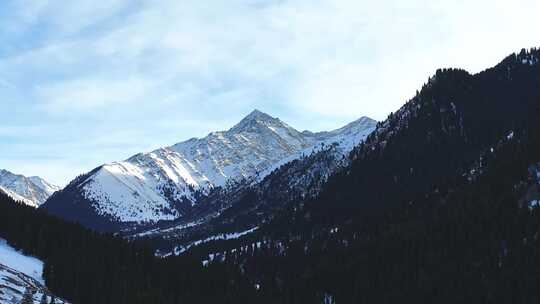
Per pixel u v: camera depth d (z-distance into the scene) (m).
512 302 129.75
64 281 119.38
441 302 140.62
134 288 131.25
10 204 160.50
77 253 139.88
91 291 120.19
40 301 98.69
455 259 154.25
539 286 130.38
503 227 154.12
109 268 139.62
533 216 151.75
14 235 143.88
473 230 161.12
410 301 147.00
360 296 160.75
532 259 138.12
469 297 136.12
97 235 163.75
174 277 158.75
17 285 102.50
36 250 140.62
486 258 146.88
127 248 163.00
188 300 146.12
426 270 156.25
